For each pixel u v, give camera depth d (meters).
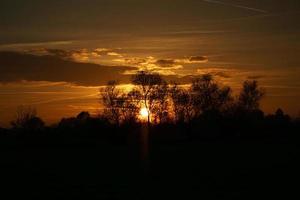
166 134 125.06
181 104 128.88
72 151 104.38
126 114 126.81
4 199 44.31
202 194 45.12
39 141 120.75
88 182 54.62
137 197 44.50
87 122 128.75
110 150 104.69
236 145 107.19
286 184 49.81
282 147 97.56
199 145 111.38
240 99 132.50
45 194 46.38
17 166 72.38
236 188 48.03
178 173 62.69
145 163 76.62
